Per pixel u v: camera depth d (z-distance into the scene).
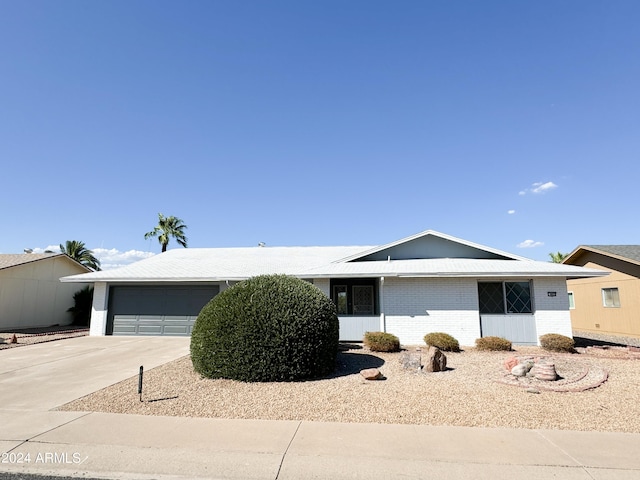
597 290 19.69
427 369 8.76
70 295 24.50
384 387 7.34
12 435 4.91
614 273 18.38
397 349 11.54
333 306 9.01
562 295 13.37
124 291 16.88
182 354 11.39
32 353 11.79
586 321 20.62
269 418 5.61
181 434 4.93
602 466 3.98
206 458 4.21
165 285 16.69
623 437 4.80
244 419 5.55
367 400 6.47
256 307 8.09
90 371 8.95
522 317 13.49
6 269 20.09
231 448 4.48
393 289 14.09
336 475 3.81
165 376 8.28
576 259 21.30
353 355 10.79
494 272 13.12
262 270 16.67
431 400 6.45
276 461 4.12
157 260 20.30
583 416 5.62
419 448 4.45
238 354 7.83
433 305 13.83
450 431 5.02
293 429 5.12
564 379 7.85
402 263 15.20
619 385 7.41
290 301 8.23
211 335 8.06
